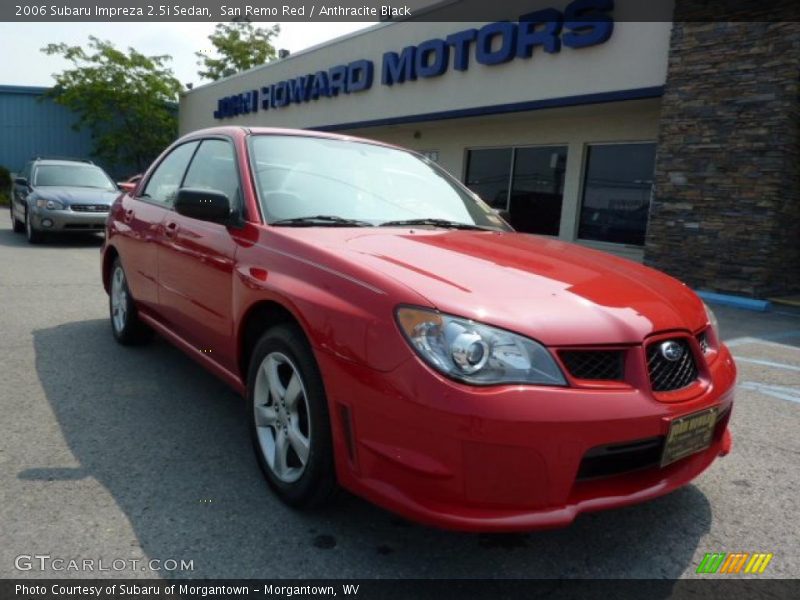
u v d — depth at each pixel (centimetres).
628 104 1050
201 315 340
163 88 2662
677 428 222
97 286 764
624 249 1120
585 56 1053
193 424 348
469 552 242
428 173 406
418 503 208
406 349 211
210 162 379
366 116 1532
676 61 911
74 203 1152
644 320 232
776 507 288
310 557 233
